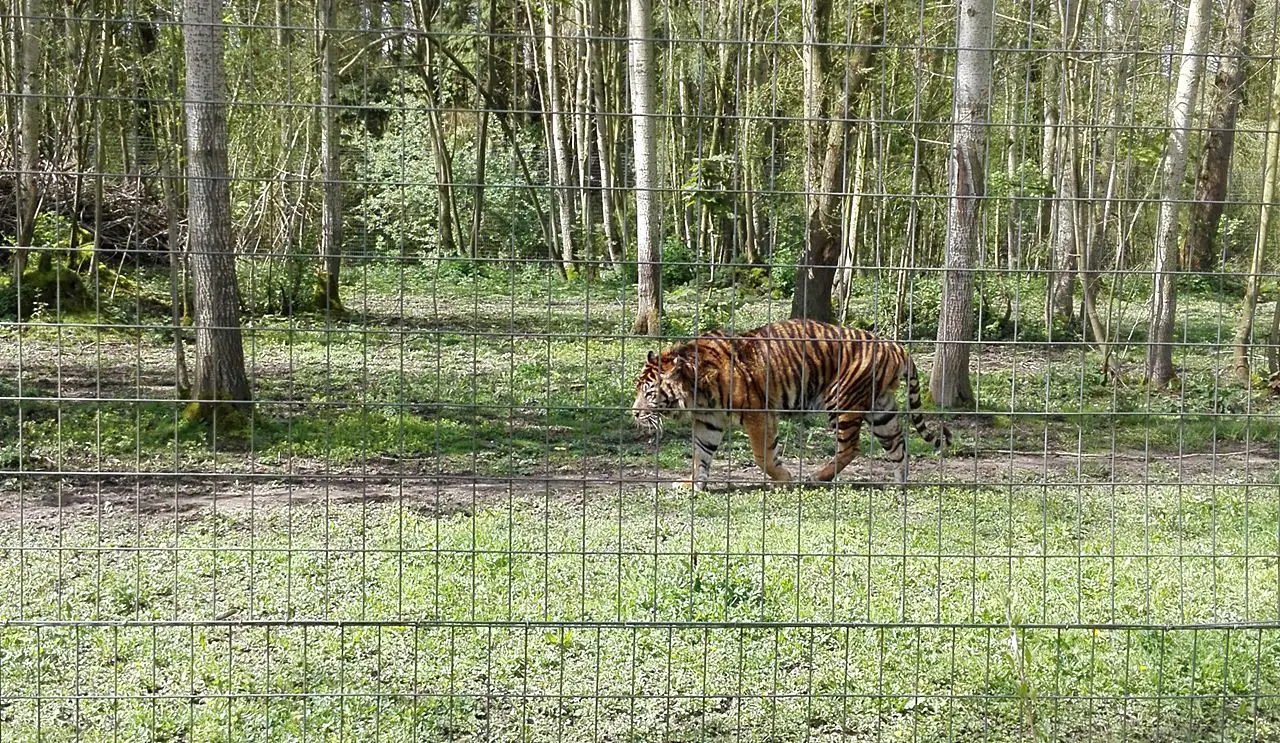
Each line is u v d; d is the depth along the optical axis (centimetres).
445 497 845
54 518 773
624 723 435
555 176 2283
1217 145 1393
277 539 702
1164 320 1227
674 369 865
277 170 1182
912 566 654
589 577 620
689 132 1697
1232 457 1039
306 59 1450
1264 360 1341
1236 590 621
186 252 333
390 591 595
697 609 568
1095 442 1092
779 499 843
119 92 1438
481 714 443
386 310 1111
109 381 1180
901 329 1269
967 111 632
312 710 435
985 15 872
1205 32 1290
